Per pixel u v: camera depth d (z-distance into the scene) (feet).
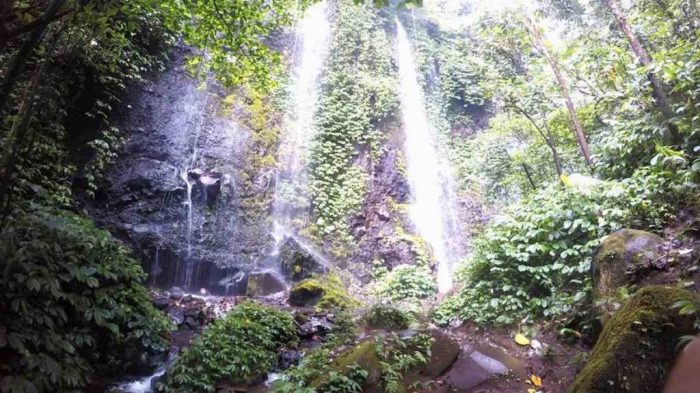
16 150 14.49
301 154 42.34
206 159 37.73
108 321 17.40
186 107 39.01
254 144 40.78
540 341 18.37
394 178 44.78
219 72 26.45
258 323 21.80
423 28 60.95
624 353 12.55
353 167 43.55
